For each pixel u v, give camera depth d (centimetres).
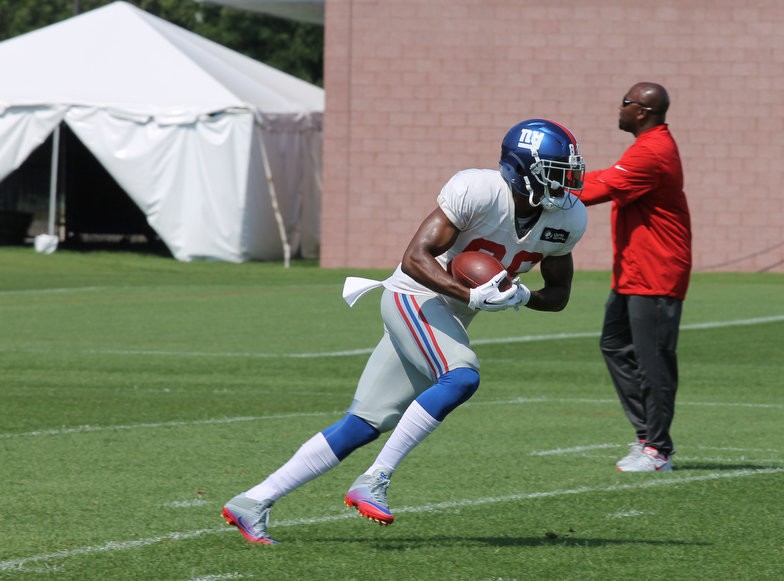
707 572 1569
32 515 1850
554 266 1709
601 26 7681
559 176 1595
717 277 7256
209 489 2050
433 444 2516
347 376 3572
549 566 1587
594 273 7438
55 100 7625
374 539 1723
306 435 2591
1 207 8844
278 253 8144
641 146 2205
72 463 2264
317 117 8469
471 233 1616
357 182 7819
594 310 5425
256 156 7669
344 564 1581
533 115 7744
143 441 2502
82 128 7650
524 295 1603
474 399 3175
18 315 5009
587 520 1856
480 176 1600
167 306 5388
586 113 7712
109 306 5362
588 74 7700
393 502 1970
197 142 7600
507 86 7744
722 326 4906
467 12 7744
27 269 7044
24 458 2308
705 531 1791
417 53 7769
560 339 4481
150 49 7988
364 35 7775
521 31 7719
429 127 7781
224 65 8338
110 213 9438
